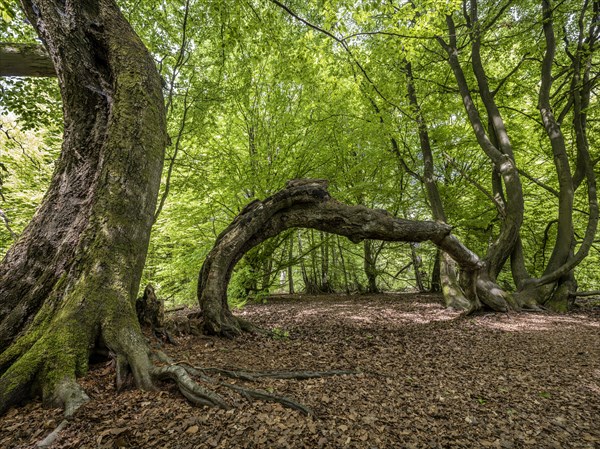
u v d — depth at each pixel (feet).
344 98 40.34
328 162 46.57
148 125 15.14
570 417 11.78
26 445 7.94
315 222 23.40
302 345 20.49
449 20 40.19
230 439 8.32
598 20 37.81
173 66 30.37
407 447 8.87
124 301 12.64
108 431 8.36
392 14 23.94
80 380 10.65
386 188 50.29
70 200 15.01
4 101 25.93
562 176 38.01
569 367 17.39
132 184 14.15
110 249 13.08
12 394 9.64
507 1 37.86
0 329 11.96
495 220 47.70
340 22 22.53
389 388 13.21
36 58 17.80
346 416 10.24
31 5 15.34
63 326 11.35
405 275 82.84
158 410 9.53
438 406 11.93
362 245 69.15
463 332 25.96
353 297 53.36
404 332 25.81
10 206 33.47
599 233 54.54
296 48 29.22
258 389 11.49
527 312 34.58
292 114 42.34
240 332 21.76
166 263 41.68
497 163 38.29
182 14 28.76
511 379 15.48
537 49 38.65
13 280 13.32
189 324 21.13
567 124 44.86
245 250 23.63
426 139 44.09
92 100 16.07
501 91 43.78
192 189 38.96
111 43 15.92
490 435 10.16
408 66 43.27
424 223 24.77
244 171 39.37
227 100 34.94
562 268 35.86
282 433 8.78
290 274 68.49
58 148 32.68
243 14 24.43
